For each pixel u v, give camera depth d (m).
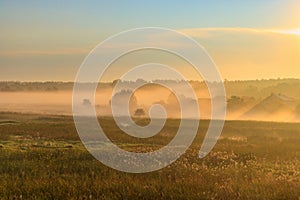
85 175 19.00
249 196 15.12
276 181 17.59
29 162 22.36
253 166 22.36
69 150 26.72
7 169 20.81
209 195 15.21
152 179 17.98
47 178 18.47
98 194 15.35
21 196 14.88
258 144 31.58
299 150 27.98
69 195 15.23
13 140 34.16
